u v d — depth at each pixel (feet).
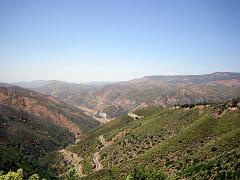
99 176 458.09
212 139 367.25
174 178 291.38
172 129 521.24
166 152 392.68
